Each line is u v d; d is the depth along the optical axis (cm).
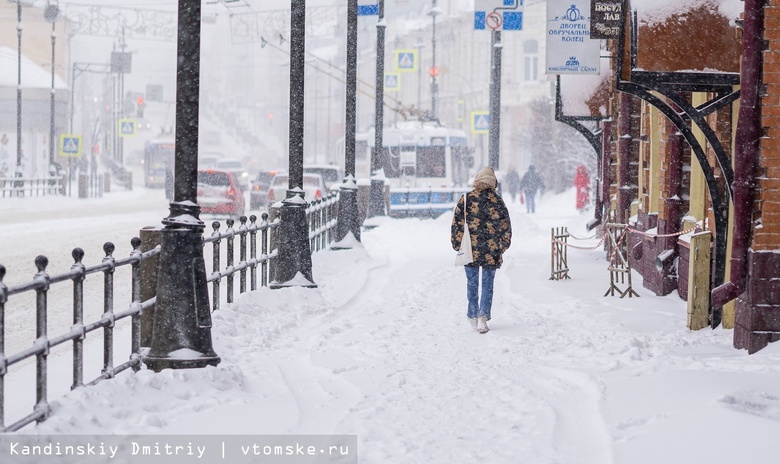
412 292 3359
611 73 4534
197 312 1922
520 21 5631
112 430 1524
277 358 2202
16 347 2420
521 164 14175
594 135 4934
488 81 15338
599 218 5016
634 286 3366
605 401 1686
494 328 2548
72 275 1591
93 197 12150
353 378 1969
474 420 1617
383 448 1452
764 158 2086
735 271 2119
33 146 15350
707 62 2303
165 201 11419
